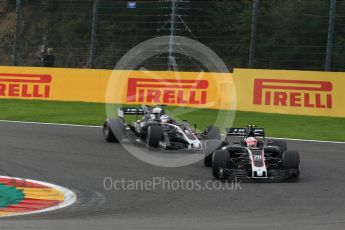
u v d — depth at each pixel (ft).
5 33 367.25
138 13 329.72
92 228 68.13
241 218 79.20
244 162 109.91
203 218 79.20
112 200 93.04
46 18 363.97
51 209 86.02
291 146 152.46
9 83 249.55
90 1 343.46
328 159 134.51
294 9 303.27
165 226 70.64
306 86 212.02
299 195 96.53
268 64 304.71
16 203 89.71
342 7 294.87
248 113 215.72
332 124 194.49
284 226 71.46
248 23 309.22
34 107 226.99
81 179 109.50
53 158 130.00
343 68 286.05
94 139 157.48
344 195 97.19
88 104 236.02
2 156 131.03
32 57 352.90
